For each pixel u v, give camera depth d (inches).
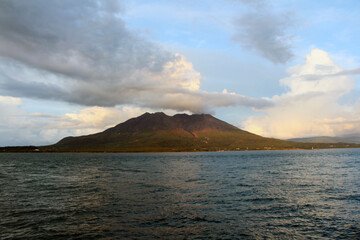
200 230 896.9
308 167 3462.1
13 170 3521.2
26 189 1796.3
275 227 928.9
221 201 1338.6
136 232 878.4
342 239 817.5
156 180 2225.6
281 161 5093.5
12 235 856.9
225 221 995.9
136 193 1583.4
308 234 860.6
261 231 888.9
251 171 2984.7
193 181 2128.4
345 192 1560.0
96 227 932.0
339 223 968.9
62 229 913.5
